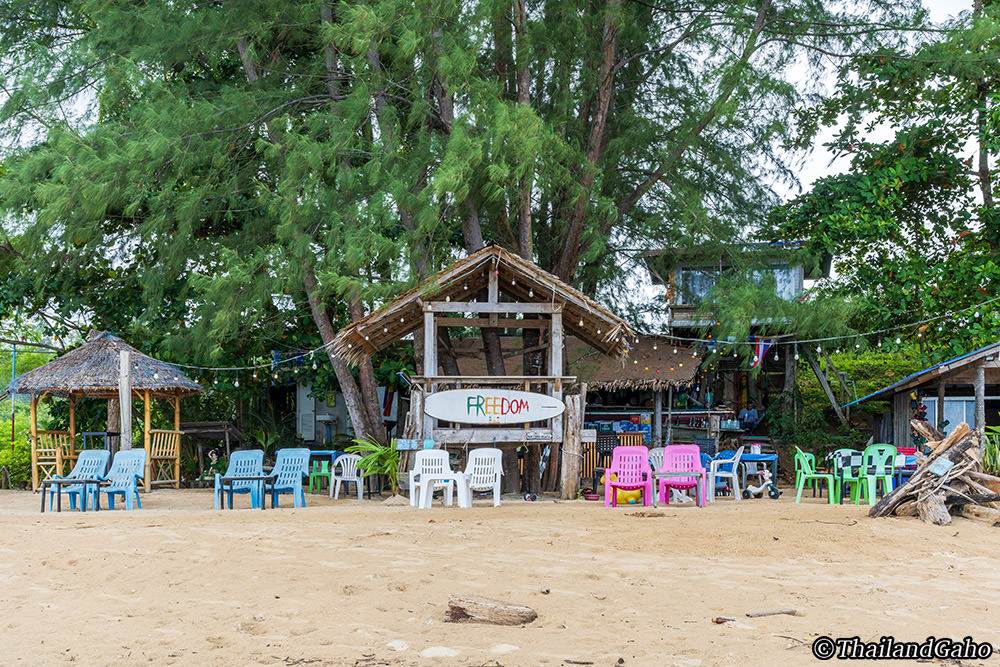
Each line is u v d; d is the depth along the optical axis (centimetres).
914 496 1100
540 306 1483
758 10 1747
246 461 1356
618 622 547
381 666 451
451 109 1664
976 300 2081
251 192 1781
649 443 2081
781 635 513
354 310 1764
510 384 1569
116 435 2016
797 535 888
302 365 2134
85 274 2120
